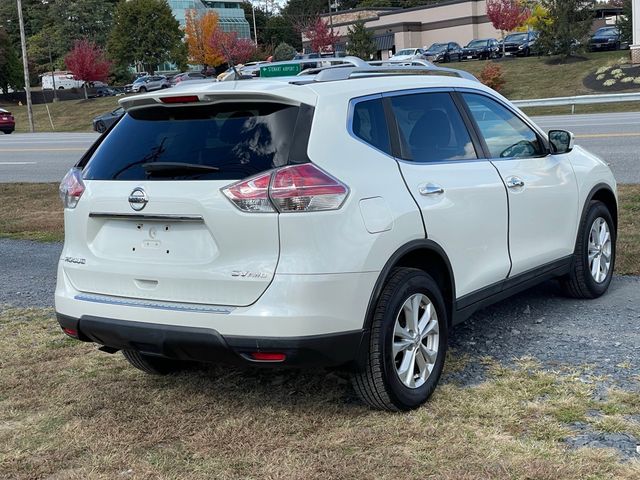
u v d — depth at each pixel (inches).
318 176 152.1
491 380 184.2
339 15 3051.2
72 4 3548.2
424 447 152.3
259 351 150.3
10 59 3102.9
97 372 206.2
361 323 156.3
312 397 181.2
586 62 1675.7
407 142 177.0
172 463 151.6
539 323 226.8
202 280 155.2
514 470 141.3
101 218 170.4
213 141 160.9
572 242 233.6
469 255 186.4
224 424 167.9
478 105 205.3
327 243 150.9
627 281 267.6
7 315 268.4
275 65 285.0
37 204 541.6
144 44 2923.2
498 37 2687.0
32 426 172.4
